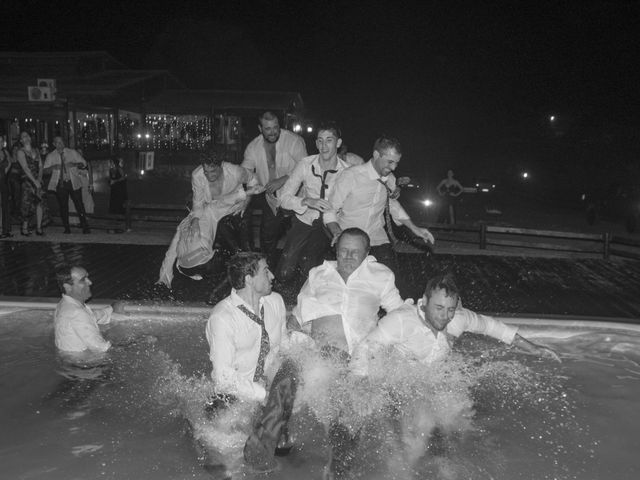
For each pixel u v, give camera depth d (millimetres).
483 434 4441
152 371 5422
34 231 13211
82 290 5961
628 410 4887
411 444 4285
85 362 5613
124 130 31094
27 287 8180
